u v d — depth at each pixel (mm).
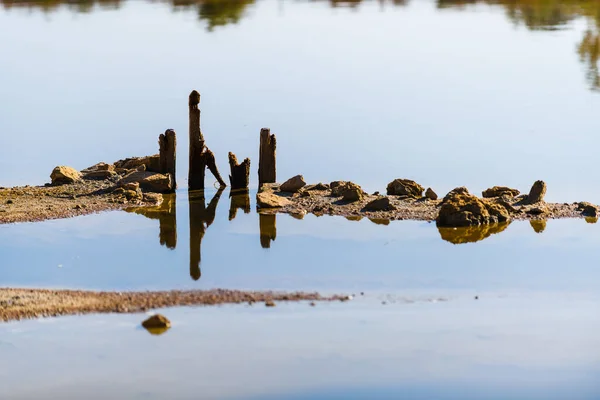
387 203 130875
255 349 90312
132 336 92562
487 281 107125
